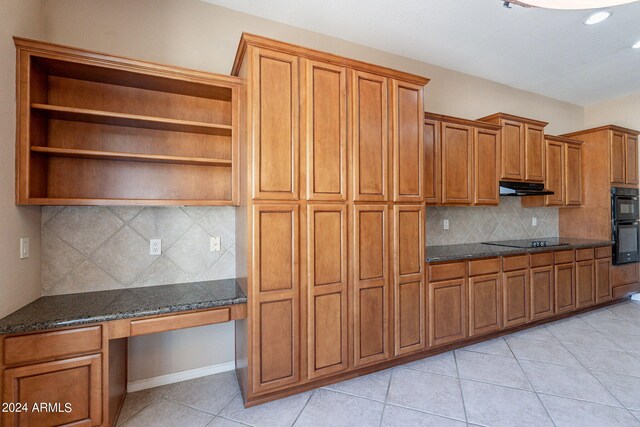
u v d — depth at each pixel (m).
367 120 2.31
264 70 1.98
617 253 4.01
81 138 1.99
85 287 2.05
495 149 3.38
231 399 2.10
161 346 2.28
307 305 2.10
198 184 2.30
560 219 4.53
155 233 2.23
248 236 1.94
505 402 2.05
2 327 1.45
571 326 3.38
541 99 4.38
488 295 2.95
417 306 2.55
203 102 2.31
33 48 1.68
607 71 3.65
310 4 2.42
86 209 2.05
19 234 1.69
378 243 2.36
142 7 2.20
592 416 1.90
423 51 3.16
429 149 2.95
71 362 1.58
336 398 2.10
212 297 1.97
